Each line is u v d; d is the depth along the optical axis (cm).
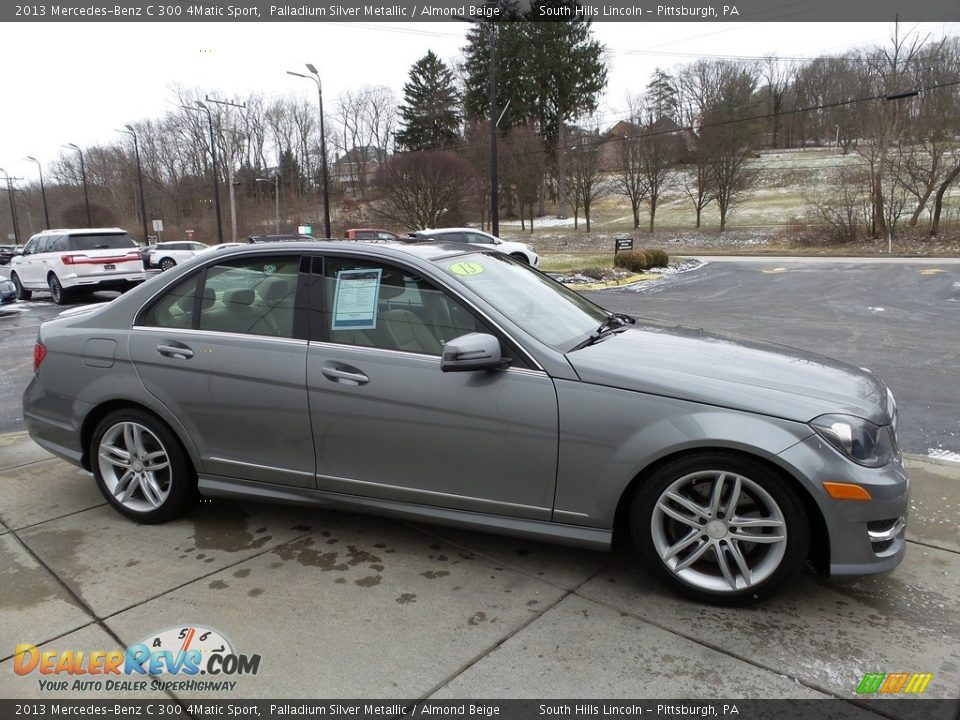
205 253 363
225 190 6681
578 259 2980
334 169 7344
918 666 242
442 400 299
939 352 851
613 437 277
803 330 1048
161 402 351
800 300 1448
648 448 272
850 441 259
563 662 246
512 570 314
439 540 346
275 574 313
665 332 358
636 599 288
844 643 256
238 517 377
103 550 339
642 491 281
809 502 266
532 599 289
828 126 6419
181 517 375
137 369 355
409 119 6556
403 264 324
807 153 6200
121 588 302
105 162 7106
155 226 4531
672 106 5775
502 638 261
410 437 307
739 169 4316
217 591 298
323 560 326
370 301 323
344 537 350
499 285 339
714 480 272
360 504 328
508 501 299
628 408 276
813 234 3444
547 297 359
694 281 1958
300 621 274
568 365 287
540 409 285
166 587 302
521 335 297
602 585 300
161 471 366
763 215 4569
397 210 3803
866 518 257
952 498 386
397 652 254
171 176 7069
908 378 713
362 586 301
